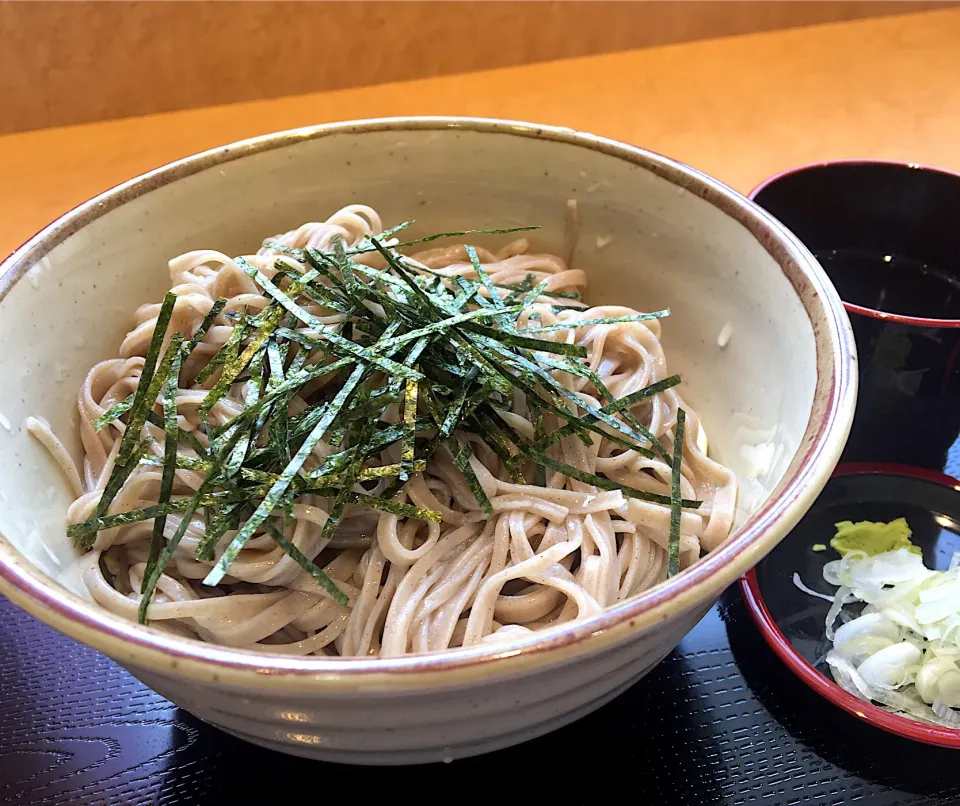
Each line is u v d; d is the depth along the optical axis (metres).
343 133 0.26
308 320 0.21
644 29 0.43
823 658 0.22
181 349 0.22
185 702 0.17
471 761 0.20
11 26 0.35
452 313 0.22
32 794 0.20
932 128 0.38
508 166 0.27
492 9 0.40
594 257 0.27
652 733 0.21
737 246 0.23
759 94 0.40
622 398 0.22
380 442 0.20
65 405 0.23
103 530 0.21
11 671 0.22
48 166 0.36
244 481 0.20
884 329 0.23
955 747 0.19
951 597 0.22
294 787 0.20
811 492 0.17
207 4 0.36
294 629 0.21
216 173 0.26
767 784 0.20
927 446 0.26
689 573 0.15
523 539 0.21
